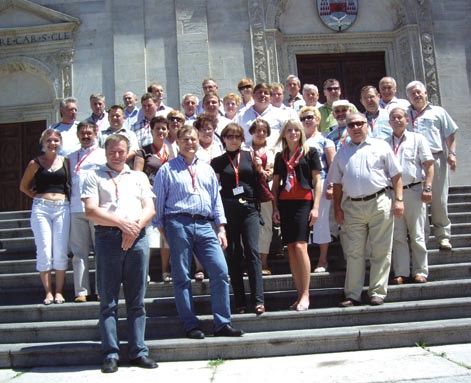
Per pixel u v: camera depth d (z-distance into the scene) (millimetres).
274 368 4684
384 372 4348
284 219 6078
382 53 14781
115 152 5203
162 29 14086
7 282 7078
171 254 5500
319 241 6828
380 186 6020
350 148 6246
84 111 13883
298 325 5672
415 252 6559
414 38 14188
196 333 5324
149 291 6520
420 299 6234
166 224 5555
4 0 14320
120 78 13828
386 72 14703
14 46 14227
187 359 5160
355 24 14758
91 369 5012
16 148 14617
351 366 4605
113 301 5023
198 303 6176
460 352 4938
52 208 6543
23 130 14695
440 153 7441
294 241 5992
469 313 5852
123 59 13891
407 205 6555
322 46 14617
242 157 6004
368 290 6113
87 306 6094
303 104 9602
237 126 6027
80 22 14203
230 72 13898
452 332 5359
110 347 4930
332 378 4258
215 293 5445
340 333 5246
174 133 7316
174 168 5664
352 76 14711
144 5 14164
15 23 14344
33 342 5730
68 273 7062
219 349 5172
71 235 6602
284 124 6285
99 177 5164
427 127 7578
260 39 13992
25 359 5289
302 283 5957
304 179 6090
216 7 14172
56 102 14016
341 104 7430
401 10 14484
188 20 14023
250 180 5953
